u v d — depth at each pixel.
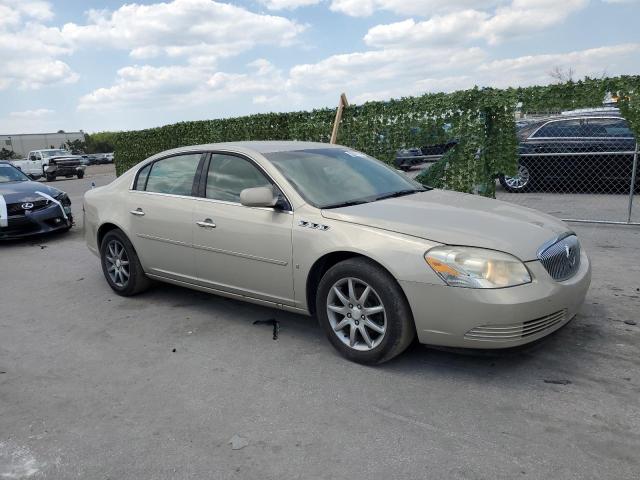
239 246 4.35
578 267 3.84
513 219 3.79
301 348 4.13
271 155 4.51
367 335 3.70
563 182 10.65
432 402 3.22
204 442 2.94
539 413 3.04
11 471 2.77
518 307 3.22
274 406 3.29
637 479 2.45
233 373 3.77
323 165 4.59
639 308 4.53
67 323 5.01
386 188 4.58
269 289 4.25
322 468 2.66
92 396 3.54
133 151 14.31
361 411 3.17
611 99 7.42
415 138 8.82
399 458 2.70
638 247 6.65
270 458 2.77
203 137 12.12
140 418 3.23
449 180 8.56
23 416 3.32
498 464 2.61
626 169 10.02
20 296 6.03
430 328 3.42
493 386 3.38
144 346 4.35
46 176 31.89
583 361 3.63
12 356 4.28
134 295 5.71
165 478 2.66
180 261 4.94
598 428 2.86
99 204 5.77
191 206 4.77
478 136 8.23
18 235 8.95
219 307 5.21
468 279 3.26
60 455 2.89
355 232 3.69
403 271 3.42
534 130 10.73
